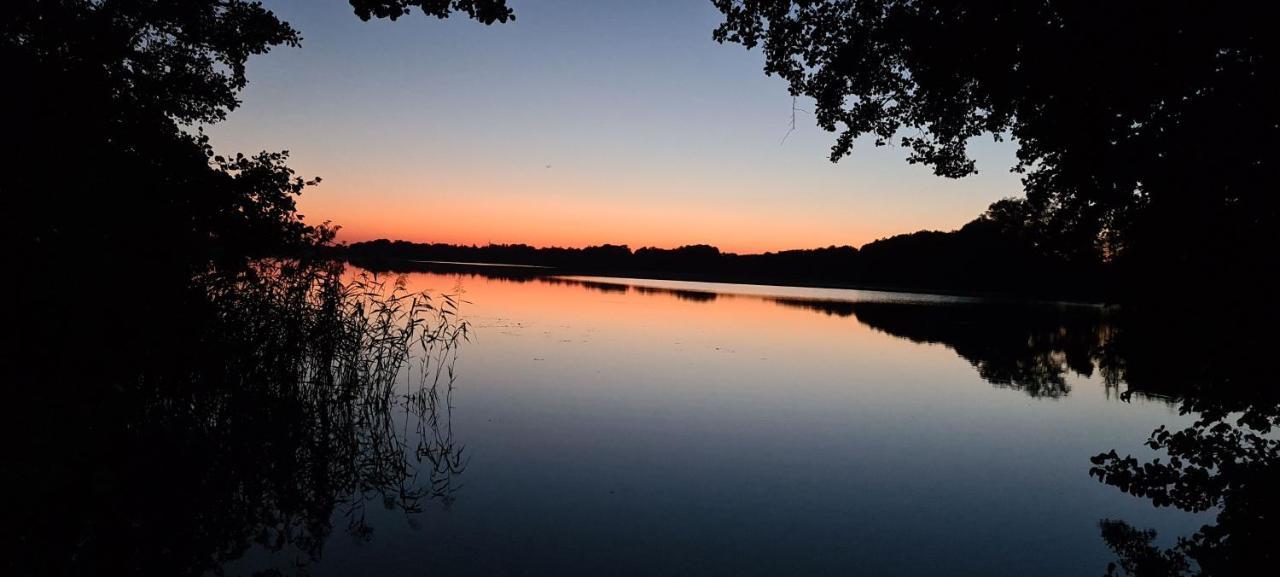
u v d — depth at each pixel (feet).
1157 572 14.83
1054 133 12.43
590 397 31.55
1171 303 9.86
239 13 25.95
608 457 22.75
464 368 37.50
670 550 15.80
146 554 14.75
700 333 58.39
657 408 30.01
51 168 16.08
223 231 22.99
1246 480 10.11
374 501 18.49
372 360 28.19
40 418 14.89
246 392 23.85
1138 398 35.01
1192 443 11.03
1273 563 9.72
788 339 56.65
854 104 22.07
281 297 26.50
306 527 16.74
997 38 13.15
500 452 22.93
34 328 15.60
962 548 16.30
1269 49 9.11
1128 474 11.53
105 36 18.66
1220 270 9.28
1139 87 10.51
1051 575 14.92
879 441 25.84
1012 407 32.48
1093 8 10.43
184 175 21.36
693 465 22.21
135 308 18.44
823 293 140.97
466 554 15.37
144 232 18.95
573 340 50.34
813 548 16.14
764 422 28.19
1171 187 9.49
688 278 212.84
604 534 16.61
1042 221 14.07
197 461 19.44
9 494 13.55
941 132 21.30
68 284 16.03
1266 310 9.04
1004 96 14.14
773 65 21.93
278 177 24.45
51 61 17.47
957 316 85.20
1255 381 9.39
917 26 14.88
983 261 144.97
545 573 14.49
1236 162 8.80
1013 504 19.33
